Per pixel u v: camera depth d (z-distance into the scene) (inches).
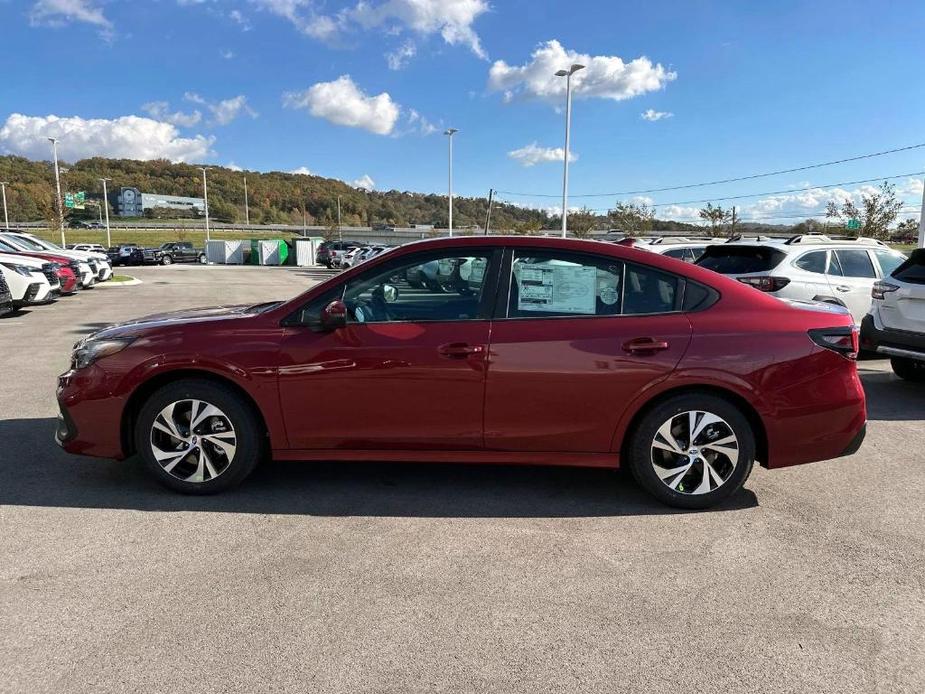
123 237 3602.4
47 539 132.9
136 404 155.5
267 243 2193.7
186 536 135.0
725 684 91.8
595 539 136.2
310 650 98.0
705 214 1790.1
